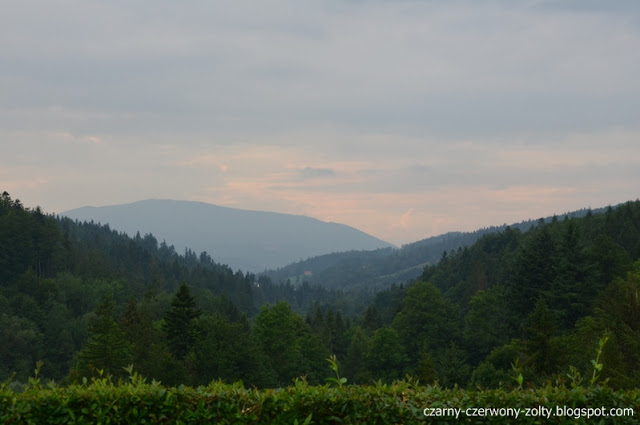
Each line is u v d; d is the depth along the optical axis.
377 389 8.97
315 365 74.81
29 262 149.62
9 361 102.06
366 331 117.38
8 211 157.75
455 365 54.25
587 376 24.06
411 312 83.56
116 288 154.62
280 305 69.56
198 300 145.38
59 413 8.78
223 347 55.56
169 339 59.50
